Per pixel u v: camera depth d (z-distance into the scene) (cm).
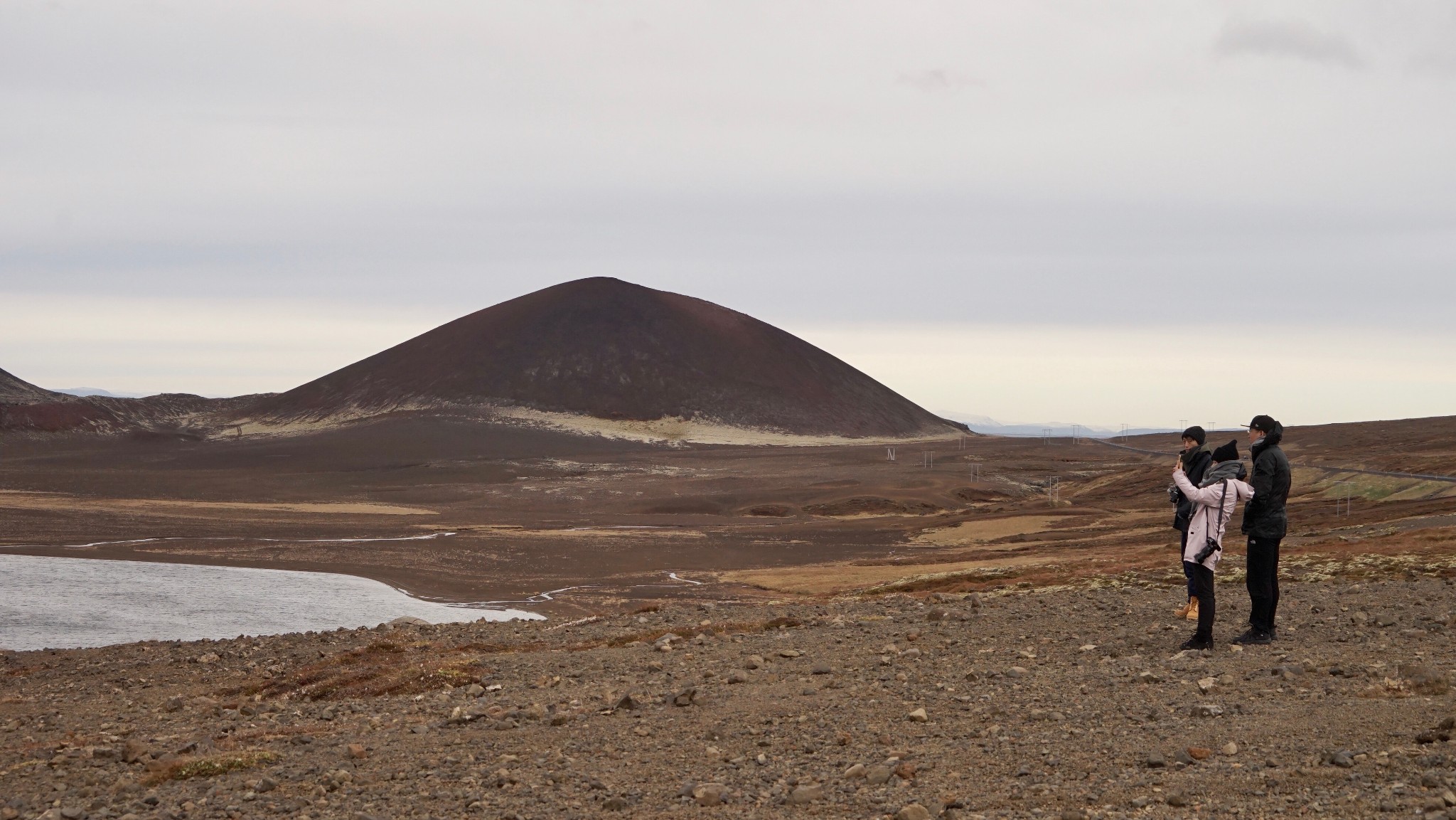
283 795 964
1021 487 17725
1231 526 6281
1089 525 10256
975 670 1349
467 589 6569
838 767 938
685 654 1694
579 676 1572
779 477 19475
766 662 1559
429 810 885
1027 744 953
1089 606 1958
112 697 1897
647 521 12669
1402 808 682
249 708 1562
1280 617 1648
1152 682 1177
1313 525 7419
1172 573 2898
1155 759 851
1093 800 778
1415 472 11394
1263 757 841
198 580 6944
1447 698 957
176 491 16688
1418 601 1694
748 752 1019
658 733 1128
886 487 16450
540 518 12988
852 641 1703
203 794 988
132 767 1159
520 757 1055
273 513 12988
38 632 4891
